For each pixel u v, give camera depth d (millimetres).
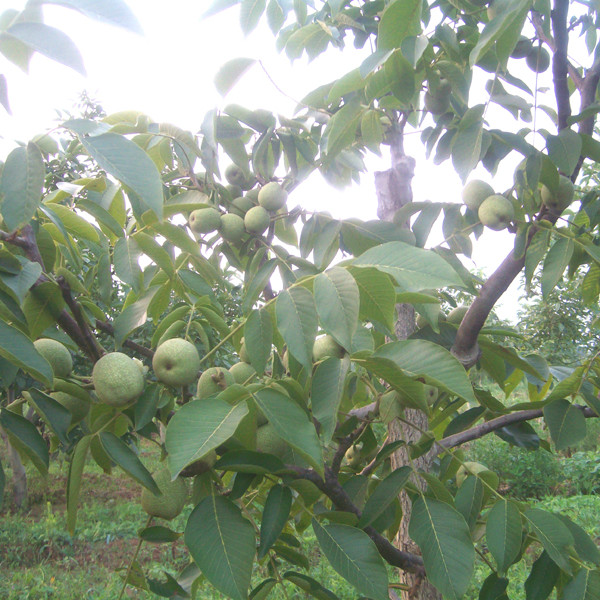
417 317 2424
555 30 1613
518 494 8336
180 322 1756
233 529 1198
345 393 1869
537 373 1946
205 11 2240
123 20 824
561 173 1781
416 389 1237
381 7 2246
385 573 1226
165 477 1432
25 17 913
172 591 1487
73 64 869
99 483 9422
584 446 9766
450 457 1779
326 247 1906
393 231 1904
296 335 1128
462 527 1285
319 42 2463
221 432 1023
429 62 1953
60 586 5320
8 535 6578
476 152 1627
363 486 1605
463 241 2018
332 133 1896
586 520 6684
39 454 1173
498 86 1939
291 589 4730
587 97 1833
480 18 2107
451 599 1215
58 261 1704
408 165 2266
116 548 6480
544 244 1719
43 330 1406
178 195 2088
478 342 1963
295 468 1323
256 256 2008
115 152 1019
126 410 1409
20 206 1072
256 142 2148
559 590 1516
